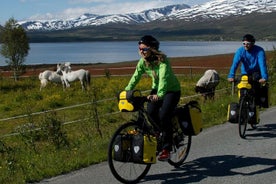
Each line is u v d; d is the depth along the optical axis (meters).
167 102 6.96
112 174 7.45
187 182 6.98
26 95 24.55
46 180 7.33
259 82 10.17
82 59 137.25
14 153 9.53
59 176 7.54
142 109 6.84
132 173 7.11
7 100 23.38
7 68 66.31
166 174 7.43
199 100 18.33
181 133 7.63
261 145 9.38
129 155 6.66
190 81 28.20
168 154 7.07
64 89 26.53
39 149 9.96
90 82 28.09
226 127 11.55
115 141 6.66
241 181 6.95
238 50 10.27
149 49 6.75
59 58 150.38
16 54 54.12
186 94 21.62
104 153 8.82
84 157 8.62
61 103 20.91
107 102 20.16
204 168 7.74
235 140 9.92
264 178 7.08
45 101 21.39
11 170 7.76
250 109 10.34
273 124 11.73
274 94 17.02
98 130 11.37
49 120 10.41
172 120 7.48
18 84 30.47
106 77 34.00
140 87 25.52
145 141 6.59
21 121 16.56
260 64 9.98
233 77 10.36
